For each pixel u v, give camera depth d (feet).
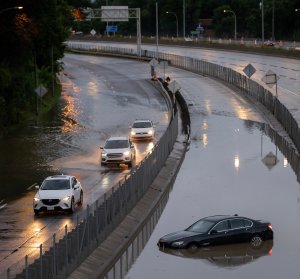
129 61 605.31
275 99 322.75
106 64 588.09
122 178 204.95
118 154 222.48
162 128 300.40
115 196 152.66
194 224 149.18
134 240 152.46
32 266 104.94
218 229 144.66
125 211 161.79
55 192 163.12
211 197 192.24
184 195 195.11
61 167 223.71
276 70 469.57
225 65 513.86
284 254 142.20
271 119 321.93
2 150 255.50
